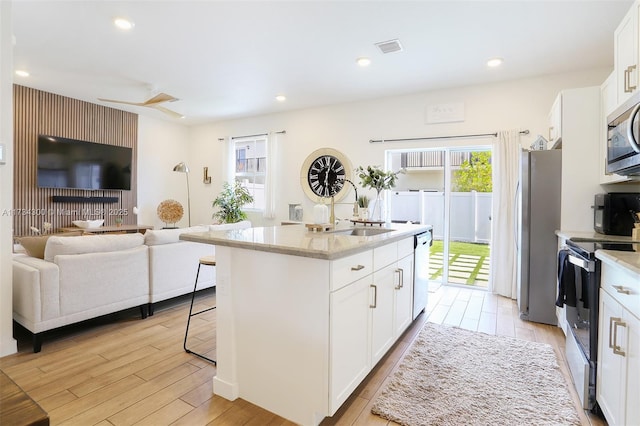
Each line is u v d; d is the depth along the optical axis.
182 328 2.99
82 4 2.61
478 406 1.87
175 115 4.64
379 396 1.98
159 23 2.90
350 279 1.83
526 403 1.90
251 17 2.79
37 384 2.08
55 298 2.57
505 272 4.06
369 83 4.27
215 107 5.50
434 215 4.78
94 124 5.52
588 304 1.90
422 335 2.87
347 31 2.99
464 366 2.33
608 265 1.69
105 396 1.96
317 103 5.21
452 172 4.64
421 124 4.59
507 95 4.10
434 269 4.80
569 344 2.27
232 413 1.84
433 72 3.88
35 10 2.70
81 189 5.40
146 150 6.29
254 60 3.63
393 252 2.47
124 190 5.94
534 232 3.19
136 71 4.00
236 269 1.97
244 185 6.39
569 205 3.05
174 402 1.92
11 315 2.47
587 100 2.97
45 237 2.95
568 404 1.90
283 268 1.79
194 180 6.95
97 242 2.86
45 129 4.95
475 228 4.56
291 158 5.69
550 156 3.11
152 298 3.23
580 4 2.53
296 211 5.42
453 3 2.55
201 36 3.11
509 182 4.03
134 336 2.81
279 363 1.82
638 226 2.40
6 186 2.43
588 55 3.40
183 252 3.48
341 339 1.75
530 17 2.72
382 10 2.66
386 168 4.87
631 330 1.40
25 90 4.74
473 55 3.43
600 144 2.92
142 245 3.23
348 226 3.15
